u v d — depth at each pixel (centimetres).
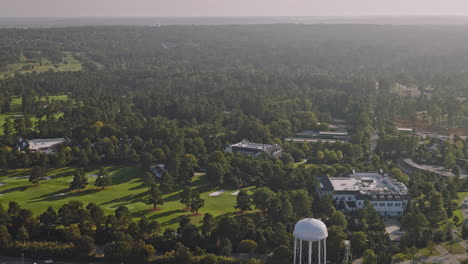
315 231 18175
